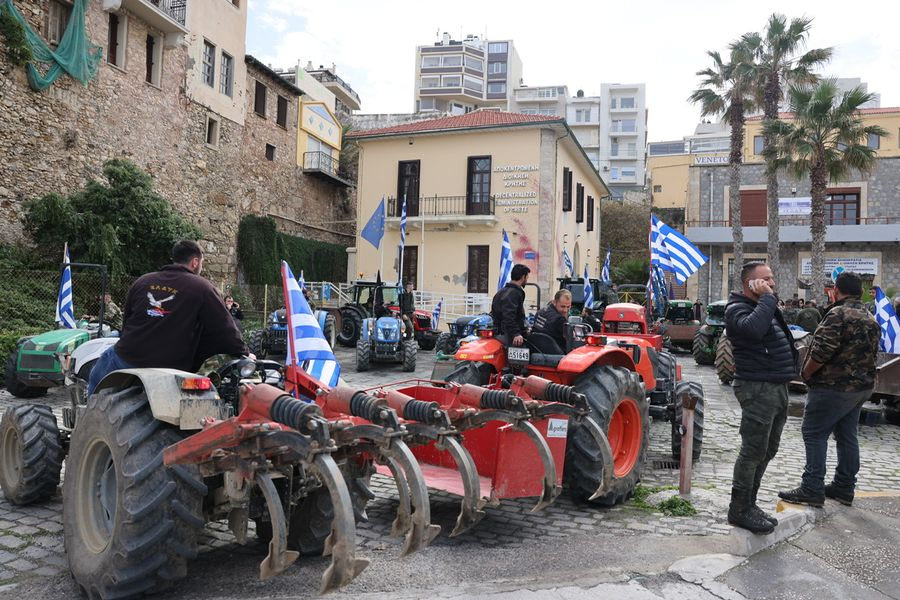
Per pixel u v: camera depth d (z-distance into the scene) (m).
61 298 10.64
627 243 42.62
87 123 17.81
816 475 4.59
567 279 18.66
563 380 5.16
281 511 2.51
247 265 24.83
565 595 3.13
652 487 5.48
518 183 24.16
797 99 21.39
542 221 23.88
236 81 24.61
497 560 3.72
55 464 4.61
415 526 2.51
